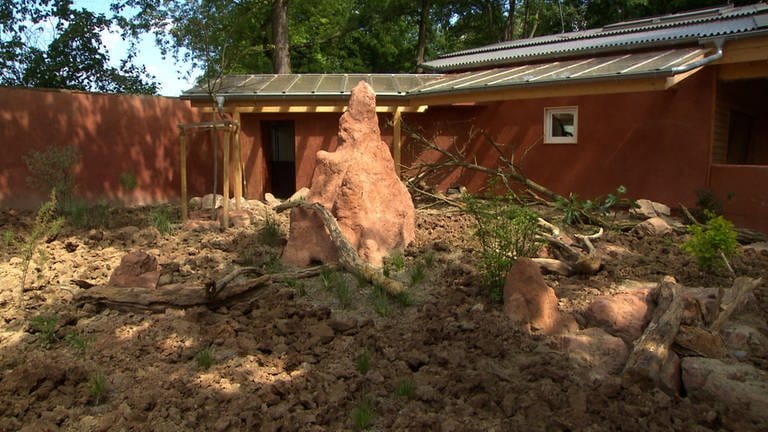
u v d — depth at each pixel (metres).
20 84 17.47
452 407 3.63
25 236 8.54
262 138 14.62
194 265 6.86
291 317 5.19
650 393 3.79
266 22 24.20
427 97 12.86
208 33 14.55
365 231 6.79
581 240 7.48
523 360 4.26
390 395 3.83
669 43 11.21
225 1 14.82
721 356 4.14
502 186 13.36
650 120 11.26
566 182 12.57
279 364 4.26
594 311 4.77
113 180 13.06
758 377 3.71
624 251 7.37
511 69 13.69
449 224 9.18
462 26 33.12
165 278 6.18
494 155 13.77
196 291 5.39
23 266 6.59
